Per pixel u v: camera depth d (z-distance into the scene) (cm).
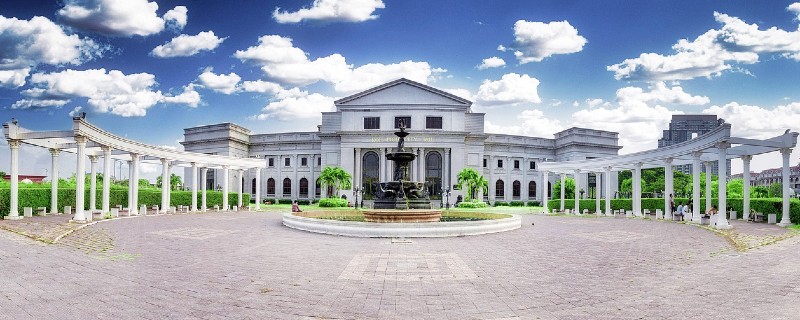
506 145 8431
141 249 1745
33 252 1564
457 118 7744
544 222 3450
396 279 1246
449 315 919
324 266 1425
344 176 6738
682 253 1720
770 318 871
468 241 2081
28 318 858
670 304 983
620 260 1564
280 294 1067
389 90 7844
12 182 2948
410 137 7475
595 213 5059
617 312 932
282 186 8462
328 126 8019
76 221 2797
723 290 1095
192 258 1552
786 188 2853
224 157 5006
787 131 2820
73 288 1084
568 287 1156
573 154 8156
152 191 4656
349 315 912
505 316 912
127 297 1018
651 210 4628
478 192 7556
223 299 1016
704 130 16912
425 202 3092
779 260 1499
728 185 7200
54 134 2900
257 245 1903
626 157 4253
